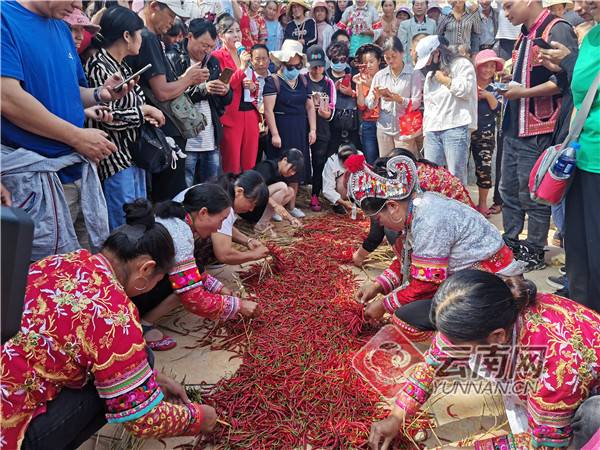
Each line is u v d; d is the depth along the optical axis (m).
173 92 3.96
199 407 2.23
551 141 3.67
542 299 1.99
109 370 1.84
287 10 8.02
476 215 2.79
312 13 8.07
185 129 4.16
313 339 3.12
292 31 7.93
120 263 2.02
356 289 3.78
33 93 2.61
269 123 5.81
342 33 6.64
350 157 2.78
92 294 1.84
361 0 7.59
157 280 2.14
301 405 2.54
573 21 5.02
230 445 2.30
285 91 5.78
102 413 2.09
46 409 1.88
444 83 5.07
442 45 5.11
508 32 6.82
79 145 2.73
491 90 5.77
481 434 2.41
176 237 2.90
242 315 3.33
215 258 3.73
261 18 7.59
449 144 5.15
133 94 3.41
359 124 6.36
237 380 2.73
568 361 1.78
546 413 1.83
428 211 2.72
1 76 2.43
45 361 1.79
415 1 7.66
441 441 2.38
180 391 2.45
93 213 2.91
